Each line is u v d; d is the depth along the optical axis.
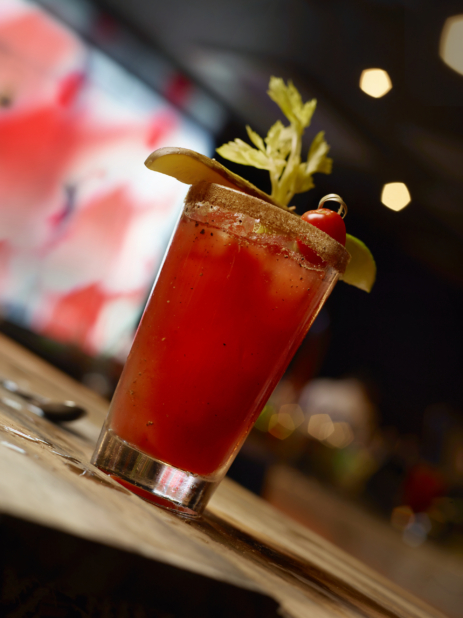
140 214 4.81
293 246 0.55
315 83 4.31
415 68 3.84
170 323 0.53
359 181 5.65
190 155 0.52
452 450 4.26
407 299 7.37
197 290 0.53
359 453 3.87
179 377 0.52
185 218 0.57
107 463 0.51
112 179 4.70
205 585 0.30
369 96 4.24
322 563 0.65
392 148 4.86
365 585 0.66
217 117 5.07
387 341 7.39
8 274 4.54
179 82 4.77
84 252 4.68
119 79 4.62
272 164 0.64
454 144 4.53
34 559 0.24
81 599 0.26
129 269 4.82
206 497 0.54
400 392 7.39
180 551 0.31
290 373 5.34
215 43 4.27
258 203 0.54
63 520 0.25
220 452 0.54
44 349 3.59
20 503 0.24
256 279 0.53
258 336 0.54
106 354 4.73
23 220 4.50
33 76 4.34
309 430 3.81
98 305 4.73
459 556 3.24
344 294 7.31
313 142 0.66
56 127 4.47
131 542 0.27
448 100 4.06
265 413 2.62
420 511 3.53
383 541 2.82
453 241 6.36
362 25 3.61
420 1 3.24
